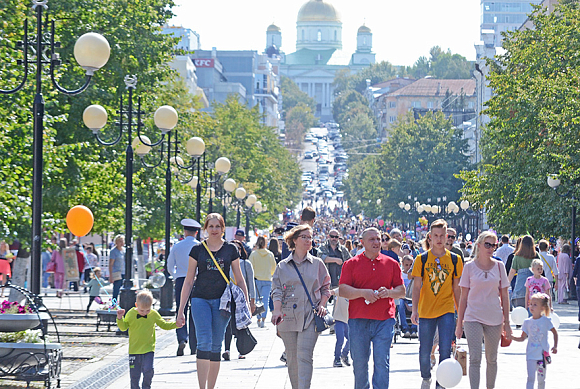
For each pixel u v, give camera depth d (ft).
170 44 227.61
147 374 71.26
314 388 77.56
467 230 570.46
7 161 137.59
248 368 91.30
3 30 142.72
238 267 73.26
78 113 187.21
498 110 266.16
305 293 69.05
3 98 138.31
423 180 584.40
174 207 250.37
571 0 297.74
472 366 71.41
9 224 142.00
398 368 91.61
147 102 226.79
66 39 188.34
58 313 166.61
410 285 119.34
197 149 179.22
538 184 235.81
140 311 71.15
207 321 71.26
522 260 120.57
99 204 196.54
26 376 77.36
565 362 96.48
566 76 237.86
